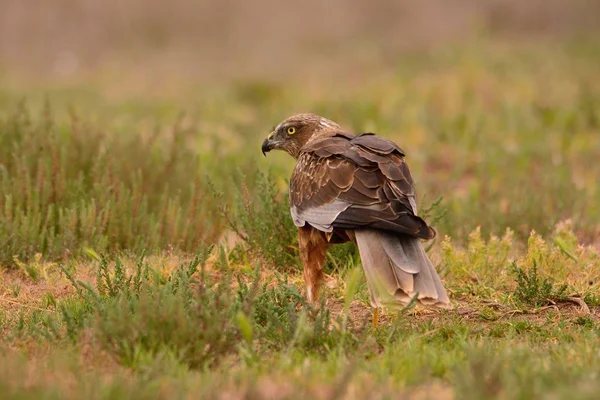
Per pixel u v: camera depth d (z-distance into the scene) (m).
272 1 45.00
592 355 8.62
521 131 23.86
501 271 12.46
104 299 10.30
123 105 28.03
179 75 36.28
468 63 30.34
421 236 9.48
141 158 15.62
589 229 15.31
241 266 12.66
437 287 9.34
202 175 16.86
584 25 43.56
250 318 9.34
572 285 11.87
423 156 21.81
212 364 8.82
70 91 31.30
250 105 30.19
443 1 45.16
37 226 13.27
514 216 15.05
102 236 13.27
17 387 7.79
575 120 24.64
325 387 7.93
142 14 43.44
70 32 42.31
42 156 15.10
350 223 9.85
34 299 11.70
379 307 9.77
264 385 8.03
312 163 10.73
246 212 13.30
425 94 28.03
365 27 44.50
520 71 30.27
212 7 44.31
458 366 8.13
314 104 27.88
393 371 8.41
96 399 7.48
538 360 8.47
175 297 9.45
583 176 19.66
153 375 8.25
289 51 40.94
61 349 9.16
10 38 41.91
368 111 26.17
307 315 9.87
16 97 29.02
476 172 19.91
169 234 13.65
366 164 10.27
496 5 44.41
